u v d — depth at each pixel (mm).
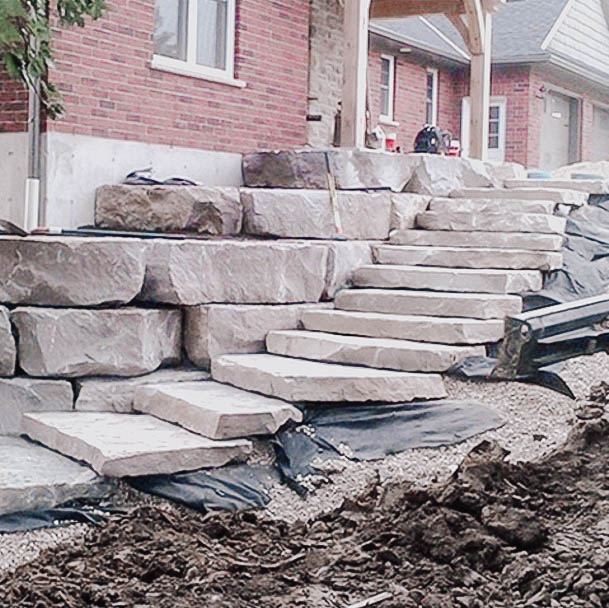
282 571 3734
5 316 5883
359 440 5348
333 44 12508
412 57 18344
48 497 4598
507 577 3494
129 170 8672
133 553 3955
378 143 11883
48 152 7859
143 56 8844
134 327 5992
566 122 21438
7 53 5562
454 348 6051
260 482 4988
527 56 18828
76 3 5758
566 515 4008
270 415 5238
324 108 12398
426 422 5500
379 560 3736
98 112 8375
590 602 3246
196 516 4629
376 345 6051
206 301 6355
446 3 11898
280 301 6758
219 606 3377
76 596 3529
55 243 5938
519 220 7914
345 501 4570
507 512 3840
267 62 10555
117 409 5898
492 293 6891
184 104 9383
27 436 5664
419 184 9078
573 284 7285
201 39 9828
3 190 8055
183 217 7664
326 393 5531
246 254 6535
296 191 7820
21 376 5918
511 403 5703
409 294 6871
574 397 5719
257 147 10445
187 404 5410
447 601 3338
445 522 3809
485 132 11531
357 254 7598
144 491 4812
